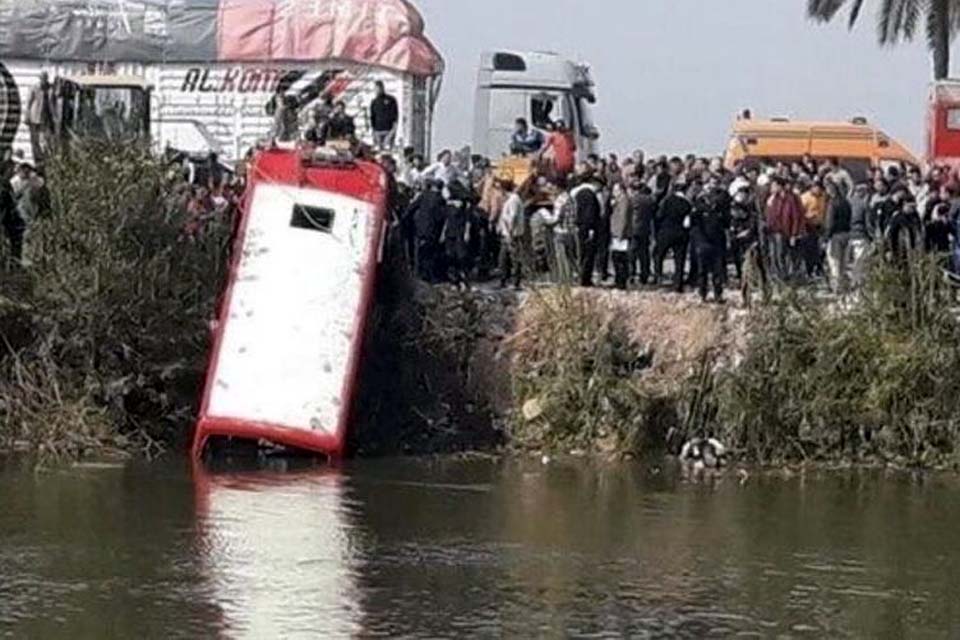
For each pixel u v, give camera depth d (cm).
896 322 4594
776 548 3550
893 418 4538
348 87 5653
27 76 5722
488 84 6575
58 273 4494
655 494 4106
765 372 4541
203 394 4450
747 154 7069
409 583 3164
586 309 4669
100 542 3409
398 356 4647
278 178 4534
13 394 4450
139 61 5712
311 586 3125
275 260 4462
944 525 3816
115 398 4472
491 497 4006
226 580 3147
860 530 3756
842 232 4975
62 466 4222
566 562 3369
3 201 4581
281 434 4322
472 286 4919
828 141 7100
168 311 4538
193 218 4656
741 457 4522
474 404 4659
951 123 6812
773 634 2922
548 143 5506
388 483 4134
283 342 4400
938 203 4881
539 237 4847
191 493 3922
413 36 5653
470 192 4944
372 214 4500
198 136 5697
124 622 2864
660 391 4584
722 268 4741
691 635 2898
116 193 4550
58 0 5722
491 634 2864
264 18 5672
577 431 4600
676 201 4769
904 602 3150
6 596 3009
